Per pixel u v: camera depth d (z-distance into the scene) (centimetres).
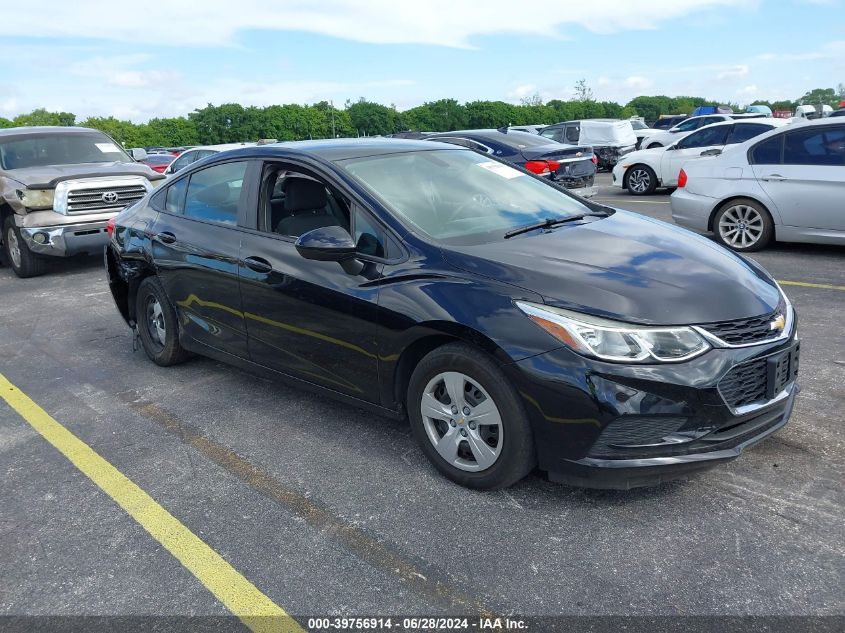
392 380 330
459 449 321
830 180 731
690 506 295
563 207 405
